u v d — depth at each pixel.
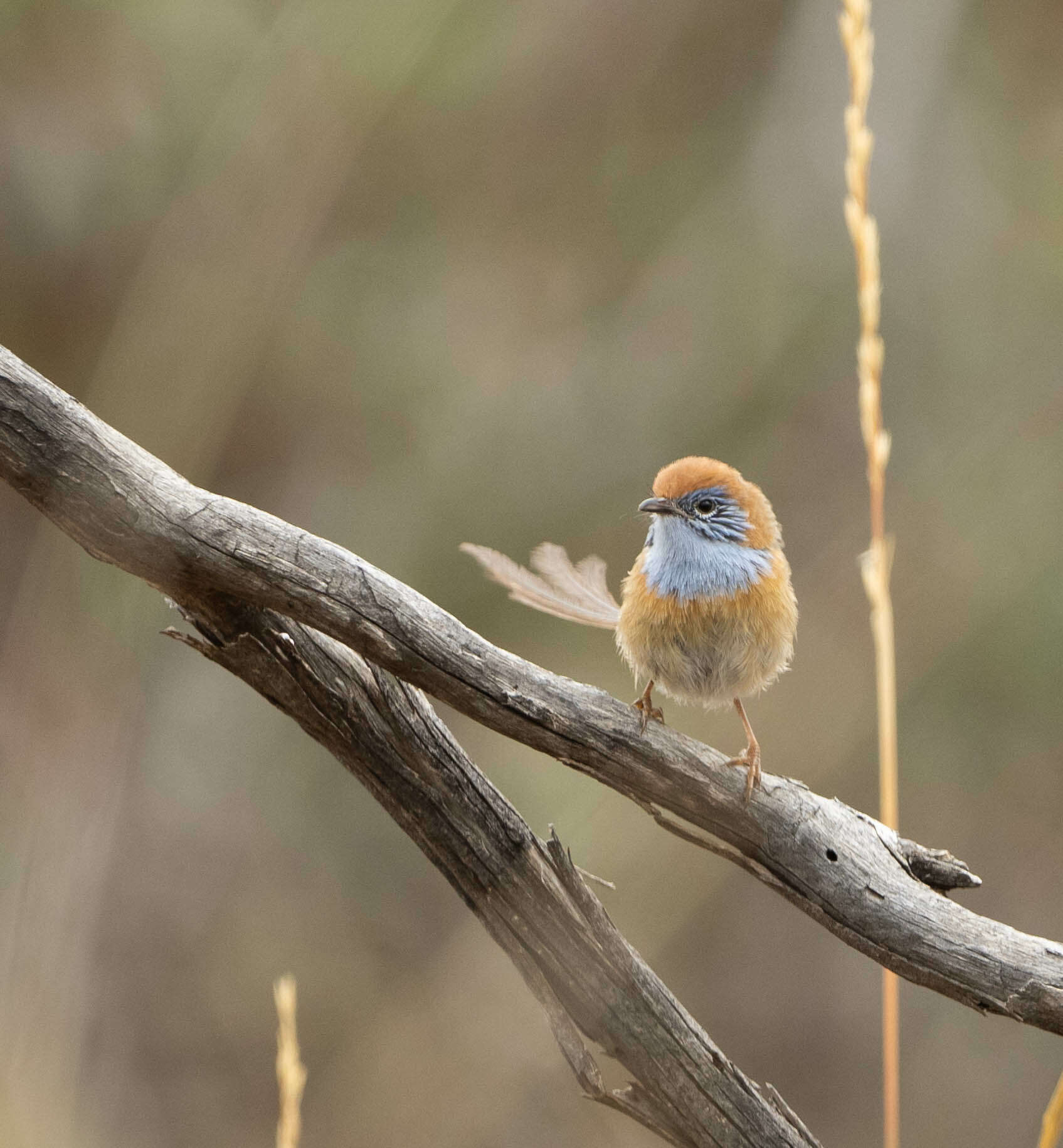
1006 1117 13.03
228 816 13.34
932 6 13.88
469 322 14.08
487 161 14.26
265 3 13.18
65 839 11.29
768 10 14.51
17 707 11.64
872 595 5.63
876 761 13.45
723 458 14.08
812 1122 13.39
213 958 12.71
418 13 12.38
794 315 14.19
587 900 4.58
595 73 14.39
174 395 11.90
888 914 4.69
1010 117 14.51
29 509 14.37
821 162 14.04
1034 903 13.16
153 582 4.44
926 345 14.28
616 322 14.34
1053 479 13.45
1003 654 13.28
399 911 13.18
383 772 4.66
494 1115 11.30
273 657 4.57
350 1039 12.20
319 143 12.36
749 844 4.85
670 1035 4.62
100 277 13.10
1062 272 14.02
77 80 12.80
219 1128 11.80
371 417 13.81
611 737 4.78
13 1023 10.37
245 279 12.20
